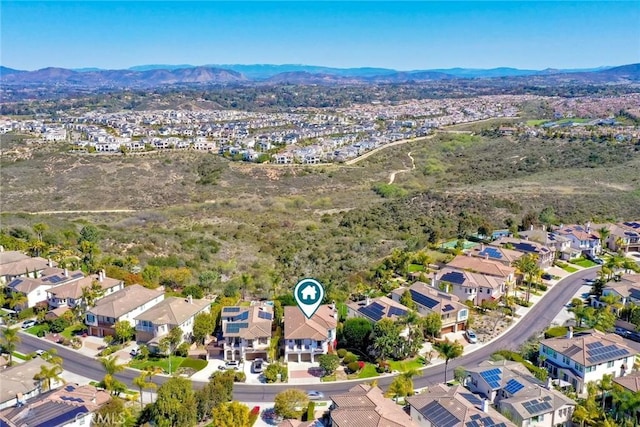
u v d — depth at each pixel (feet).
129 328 263.08
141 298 291.38
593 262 386.52
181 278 333.42
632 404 190.19
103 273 315.99
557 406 194.39
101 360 219.61
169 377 233.96
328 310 273.13
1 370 221.87
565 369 227.61
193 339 266.16
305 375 237.66
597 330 255.29
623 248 410.72
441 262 372.79
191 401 194.90
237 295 311.68
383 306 279.49
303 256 407.44
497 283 314.96
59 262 350.23
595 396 209.05
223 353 252.21
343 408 188.44
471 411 184.03
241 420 187.11
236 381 231.09
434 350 259.19
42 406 188.14
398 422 178.70
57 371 219.41
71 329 280.31
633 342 247.91
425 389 220.84
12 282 310.24
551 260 377.71
